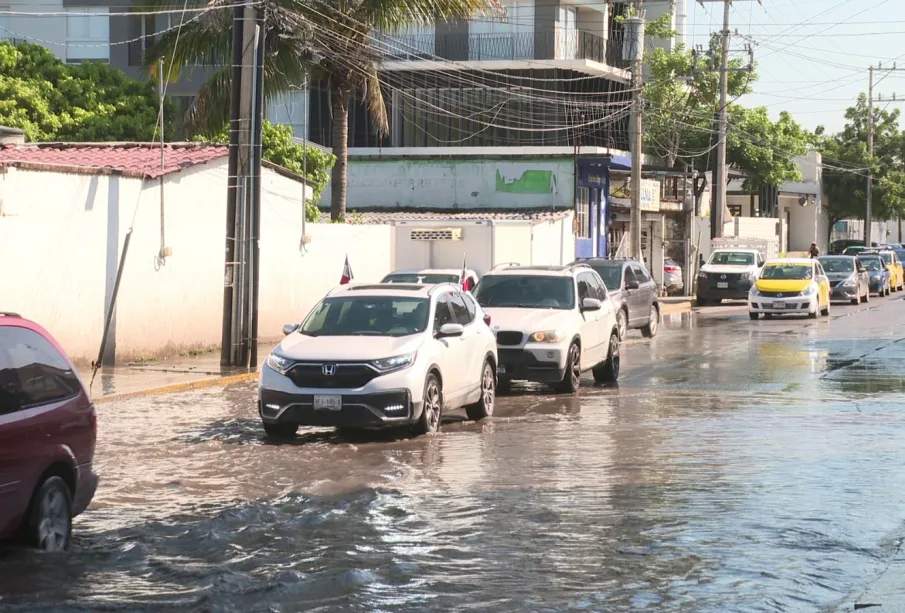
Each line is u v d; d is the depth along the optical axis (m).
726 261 54.75
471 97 58.00
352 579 8.62
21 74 39.53
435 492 12.02
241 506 11.33
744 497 11.75
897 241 131.75
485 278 22.33
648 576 8.80
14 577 8.59
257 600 8.09
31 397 9.06
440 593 8.31
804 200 94.12
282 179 31.27
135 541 9.82
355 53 34.88
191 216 27.44
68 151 28.67
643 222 59.53
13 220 22.03
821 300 43.75
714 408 18.97
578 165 53.50
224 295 24.78
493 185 53.50
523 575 8.80
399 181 54.28
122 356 25.23
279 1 31.02
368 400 15.30
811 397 20.38
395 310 16.78
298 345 15.93
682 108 65.50
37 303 22.77
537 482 12.58
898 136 102.06
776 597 8.23
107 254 24.62
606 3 60.72
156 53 34.12
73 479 9.55
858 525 10.50
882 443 15.24
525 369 20.22
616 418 17.83
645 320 34.16
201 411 18.67
